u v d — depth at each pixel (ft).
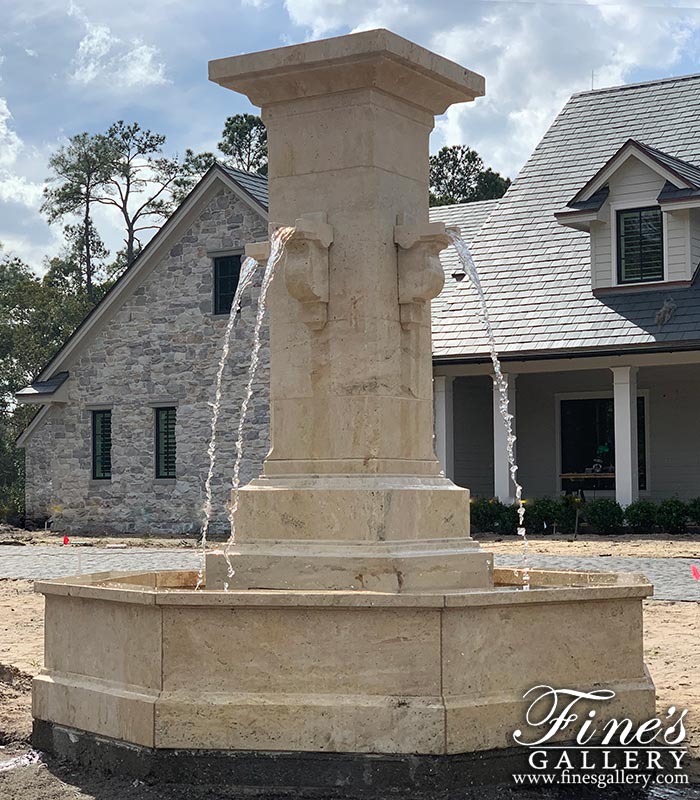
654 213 80.43
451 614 20.26
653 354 77.20
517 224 91.76
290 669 20.57
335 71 25.08
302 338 25.21
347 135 25.27
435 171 222.69
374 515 23.45
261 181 94.17
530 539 74.13
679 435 84.38
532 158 97.71
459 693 20.33
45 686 23.30
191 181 187.11
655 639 35.88
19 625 41.19
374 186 24.99
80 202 187.52
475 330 82.89
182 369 92.07
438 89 26.45
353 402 24.53
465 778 20.18
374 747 20.11
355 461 24.34
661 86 97.35
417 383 25.66
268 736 20.42
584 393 88.43
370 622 20.38
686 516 76.02
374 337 24.64
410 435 25.31
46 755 23.02
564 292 83.46
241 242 89.76
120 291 94.27
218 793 20.26
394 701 20.18
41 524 100.78
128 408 94.68
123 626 21.71
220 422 89.61
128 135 185.47
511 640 20.90
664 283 79.41
